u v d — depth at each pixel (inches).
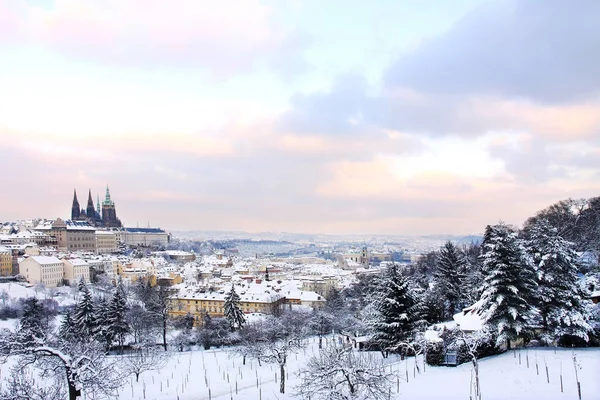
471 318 3048.7
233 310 5561.0
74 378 1731.1
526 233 5728.3
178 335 5438.0
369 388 1833.2
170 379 3550.7
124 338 4916.3
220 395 2997.0
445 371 2423.7
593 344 2534.5
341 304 6614.2
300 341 4195.4
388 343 2918.3
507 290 2481.5
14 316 6594.5
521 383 2064.5
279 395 2783.0
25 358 1827.0
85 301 4660.4
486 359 2511.1
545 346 2610.7
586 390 1904.5
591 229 5329.7
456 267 4207.7
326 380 1910.7
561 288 2554.1
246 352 3831.2
